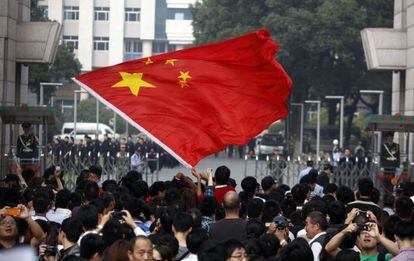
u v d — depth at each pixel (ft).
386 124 145.38
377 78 336.08
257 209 68.13
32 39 159.12
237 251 49.85
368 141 343.05
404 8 175.63
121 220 59.00
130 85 86.43
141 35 578.25
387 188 143.95
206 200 68.28
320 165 186.39
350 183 166.40
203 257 48.47
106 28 572.92
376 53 173.99
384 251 56.90
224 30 333.83
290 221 69.36
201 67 87.25
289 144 349.41
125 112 85.25
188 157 83.66
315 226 60.39
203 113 85.97
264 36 85.51
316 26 316.19
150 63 88.02
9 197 73.77
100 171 94.38
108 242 54.75
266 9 332.60
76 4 563.07
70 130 372.79
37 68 295.69
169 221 60.03
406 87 172.76
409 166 151.74
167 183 81.71
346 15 314.55
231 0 338.13
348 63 321.32
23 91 167.94
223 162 323.57
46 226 61.77
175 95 86.07
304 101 338.75
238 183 201.16
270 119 87.51
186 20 578.66
